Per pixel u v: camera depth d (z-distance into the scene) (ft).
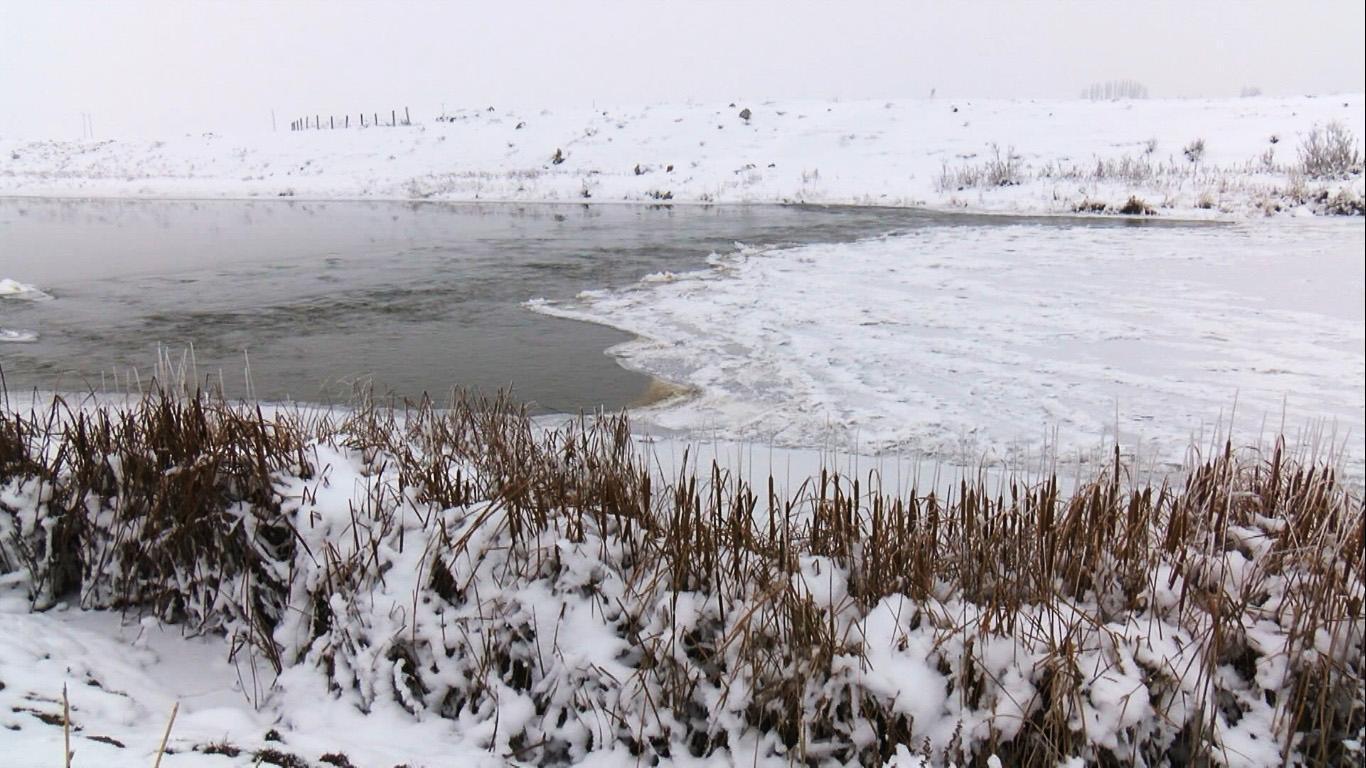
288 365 30.19
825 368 28.58
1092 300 38.91
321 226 77.71
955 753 9.32
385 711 10.62
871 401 25.09
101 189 127.34
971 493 11.91
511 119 175.32
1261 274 45.06
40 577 13.52
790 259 53.67
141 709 10.66
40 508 13.62
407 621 11.03
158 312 39.37
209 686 11.74
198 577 12.76
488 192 113.80
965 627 9.87
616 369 29.17
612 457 14.25
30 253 59.67
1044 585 10.66
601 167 130.72
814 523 11.90
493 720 10.23
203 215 90.48
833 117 153.38
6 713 9.82
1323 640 9.93
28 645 11.73
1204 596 10.66
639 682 10.14
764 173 117.19
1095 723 9.37
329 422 18.38
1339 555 10.86
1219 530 11.85
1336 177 86.69
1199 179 91.71
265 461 13.07
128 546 13.16
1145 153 110.93
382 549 11.79
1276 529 11.78
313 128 213.66
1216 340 31.42
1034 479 18.54
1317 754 9.55
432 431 16.63
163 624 13.01
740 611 10.70
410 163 145.59
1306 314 35.45
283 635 11.82
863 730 9.60
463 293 43.86
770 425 23.15
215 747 9.52
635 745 10.03
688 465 18.95
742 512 12.08
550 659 10.55
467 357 31.09
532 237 67.56
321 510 12.37
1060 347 30.81
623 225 75.97
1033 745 9.43
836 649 10.00
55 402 14.97
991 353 30.12
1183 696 9.64
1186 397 25.09
